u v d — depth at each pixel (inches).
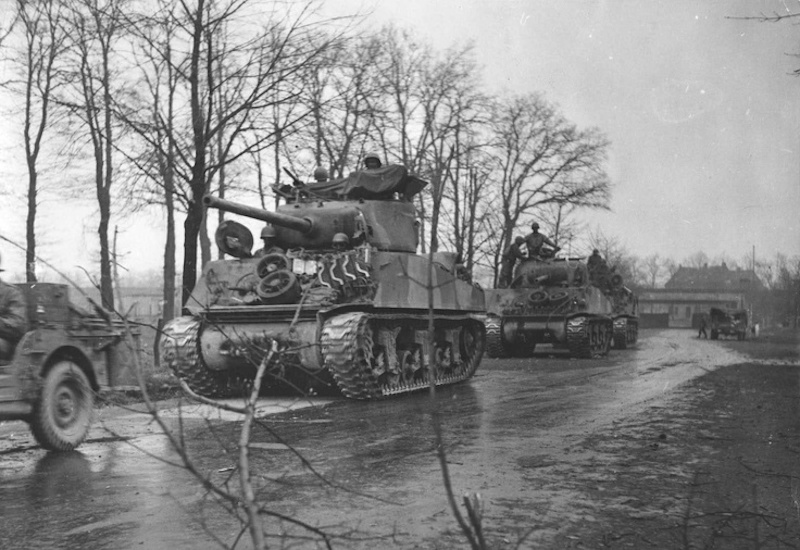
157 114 634.2
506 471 306.5
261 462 324.5
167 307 966.4
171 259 974.4
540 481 288.8
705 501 259.6
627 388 646.5
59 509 251.0
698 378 733.9
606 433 402.6
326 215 633.6
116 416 474.0
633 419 454.9
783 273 1715.1
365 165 690.8
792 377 740.0
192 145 663.8
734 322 1984.5
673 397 571.5
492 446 363.3
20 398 339.9
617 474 301.4
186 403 542.9
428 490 273.9
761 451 350.9
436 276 679.7
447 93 1146.7
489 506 251.9
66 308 370.6
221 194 967.0
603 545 211.0
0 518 240.4
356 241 625.6
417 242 687.7
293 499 260.5
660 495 267.6
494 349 1132.5
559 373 823.1
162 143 655.8
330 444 369.4
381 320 608.4
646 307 4220.0
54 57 784.3
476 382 729.0
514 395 600.7
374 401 569.0
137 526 230.1
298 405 541.0
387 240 649.6
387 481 288.4
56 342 360.2
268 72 619.2
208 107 632.4
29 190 831.7
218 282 629.0
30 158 828.6
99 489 279.6
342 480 289.9
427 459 331.3
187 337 604.7
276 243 646.5
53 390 355.6
